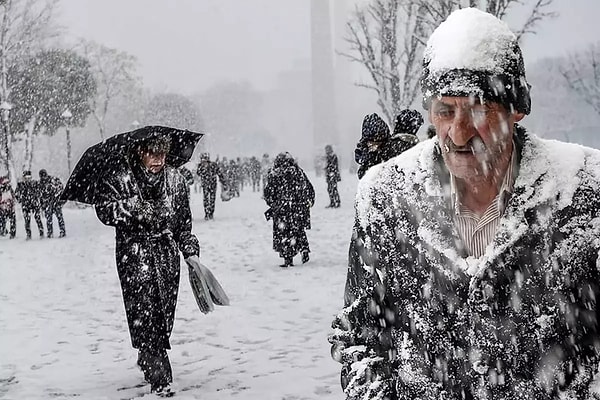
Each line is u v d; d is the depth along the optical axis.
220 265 12.67
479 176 1.99
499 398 1.98
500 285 1.96
